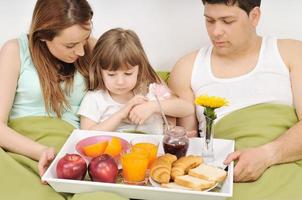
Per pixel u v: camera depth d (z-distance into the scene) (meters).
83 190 1.49
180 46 2.25
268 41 1.92
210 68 1.93
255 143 1.75
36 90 1.87
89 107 1.92
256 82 1.88
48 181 1.48
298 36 2.21
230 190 1.42
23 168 1.66
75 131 1.78
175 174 1.50
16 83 1.86
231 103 1.89
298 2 2.15
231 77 1.91
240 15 1.76
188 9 2.19
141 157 1.51
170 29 2.23
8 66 1.84
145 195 1.46
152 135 1.77
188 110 1.95
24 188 1.58
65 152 1.66
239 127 1.81
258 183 1.59
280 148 1.66
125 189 1.46
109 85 1.86
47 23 1.72
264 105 1.85
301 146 1.68
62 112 1.92
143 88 1.96
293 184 1.59
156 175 1.50
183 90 1.99
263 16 2.19
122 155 1.56
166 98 1.91
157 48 2.27
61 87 1.90
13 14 2.23
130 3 2.20
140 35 2.25
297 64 1.87
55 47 1.77
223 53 1.86
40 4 1.76
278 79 1.88
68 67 1.92
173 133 1.61
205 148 1.63
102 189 1.47
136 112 1.83
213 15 1.76
